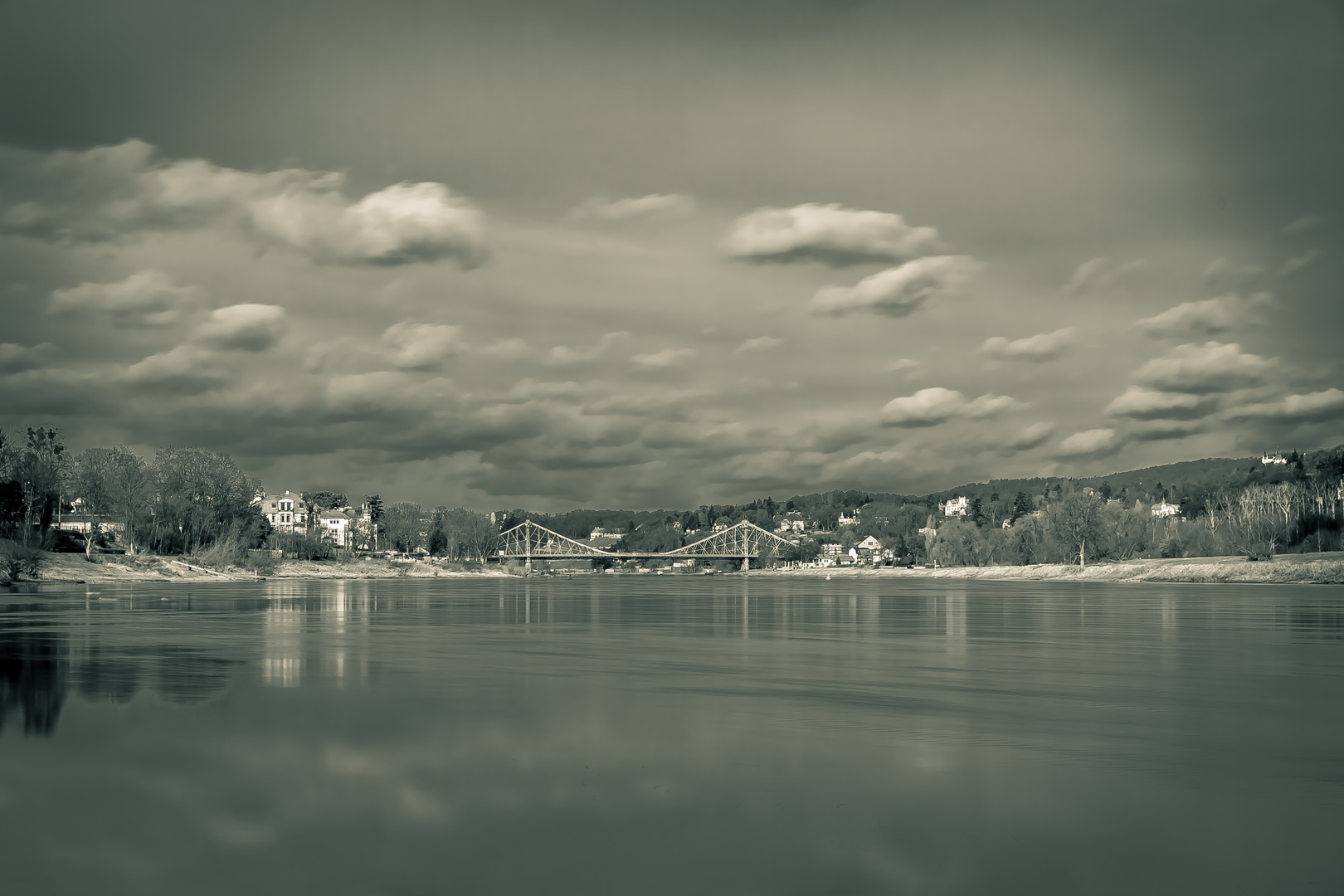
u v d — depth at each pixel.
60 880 14.52
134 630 53.88
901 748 22.64
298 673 35.38
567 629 59.81
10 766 20.78
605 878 14.66
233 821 17.16
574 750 22.41
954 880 14.57
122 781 19.62
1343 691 31.48
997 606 91.12
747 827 16.86
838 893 14.15
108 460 160.50
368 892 14.16
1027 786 19.34
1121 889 14.28
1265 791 19.02
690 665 39.00
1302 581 149.50
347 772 20.33
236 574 165.62
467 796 18.67
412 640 49.97
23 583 126.94
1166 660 41.22
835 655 43.59
